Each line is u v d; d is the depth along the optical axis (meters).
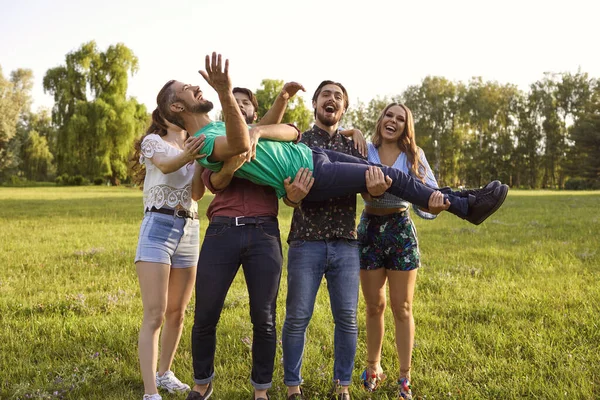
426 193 3.42
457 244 9.91
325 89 3.74
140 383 3.85
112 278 7.18
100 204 23.03
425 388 3.65
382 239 3.68
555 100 68.88
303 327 3.49
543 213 16.55
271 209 3.44
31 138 71.81
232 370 3.99
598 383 3.62
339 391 3.53
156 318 3.43
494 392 3.54
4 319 5.23
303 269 3.45
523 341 4.42
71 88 51.59
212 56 2.70
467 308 5.48
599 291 5.94
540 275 6.96
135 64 53.34
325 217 3.46
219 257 3.30
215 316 3.34
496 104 67.38
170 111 3.47
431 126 68.25
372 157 3.82
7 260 8.52
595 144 57.41
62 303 5.84
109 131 49.16
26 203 23.84
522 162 69.75
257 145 3.29
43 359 4.24
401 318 3.70
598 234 10.88
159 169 3.44
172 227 3.52
